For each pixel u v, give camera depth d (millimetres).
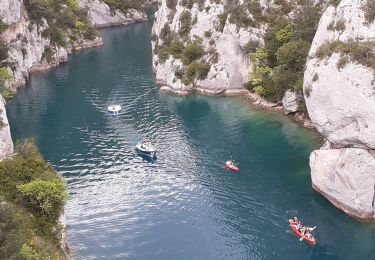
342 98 59719
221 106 96062
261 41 99000
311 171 65750
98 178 70500
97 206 63625
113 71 123375
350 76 58781
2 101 74438
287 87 88500
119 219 61031
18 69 116500
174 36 114562
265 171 70875
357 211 58688
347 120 59750
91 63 132625
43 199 50781
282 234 57406
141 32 171000
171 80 106688
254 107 94062
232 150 77500
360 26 64250
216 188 67250
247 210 62156
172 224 60000
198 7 110125
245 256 54094
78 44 149875
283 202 63312
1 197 48000
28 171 53500
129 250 55406
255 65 97312
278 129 83812
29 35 128125
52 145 81688
